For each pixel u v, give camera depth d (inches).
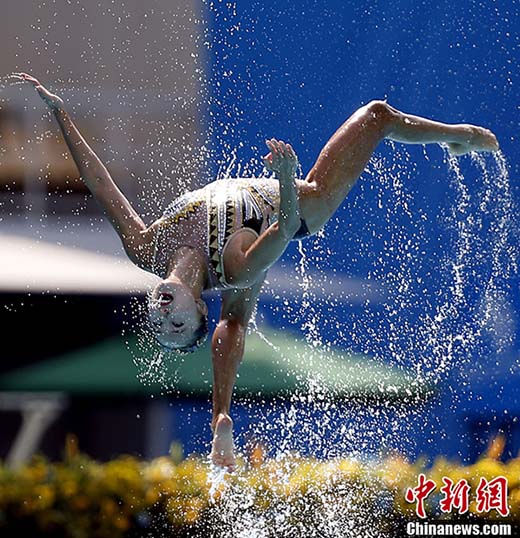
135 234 945.5
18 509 1255.5
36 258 1317.7
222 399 971.9
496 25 1535.4
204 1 1546.5
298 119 1521.9
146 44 1571.1
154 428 1579.7
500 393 1509.6
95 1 1576.0
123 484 1274.6
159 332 891.4
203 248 912.9
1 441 1614.2
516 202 1542.8
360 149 968.9
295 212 861.8
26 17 1583.4
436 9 1539.1
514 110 1552.7
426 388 1492.4
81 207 1571.1
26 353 1221.7
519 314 1534.2
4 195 1572.3
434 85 1551.4
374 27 1520.7
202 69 1540.4
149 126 1555.1
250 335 1441.9
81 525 1259.2
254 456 1411.2
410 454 1482.5
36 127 1609.3
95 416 1594.5
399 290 1523.1
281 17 1525.6
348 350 1491.1
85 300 1219.2
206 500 1285.7
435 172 1537.9
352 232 1535.4
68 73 1581.0
